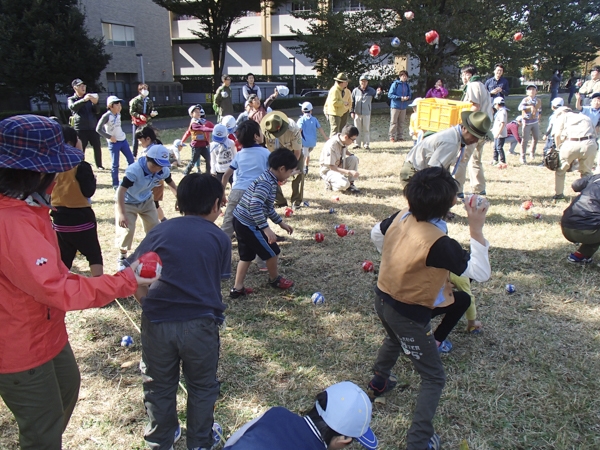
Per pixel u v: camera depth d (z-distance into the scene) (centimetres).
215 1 3148
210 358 260
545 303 466
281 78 4181
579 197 530
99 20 3238
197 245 254
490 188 880
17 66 2303
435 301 286
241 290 484
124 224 500
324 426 202
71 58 2400
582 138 741
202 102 4125
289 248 617
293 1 2369
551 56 2331
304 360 384
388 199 827
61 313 224
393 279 279
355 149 1317
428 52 2144
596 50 2961
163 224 263
